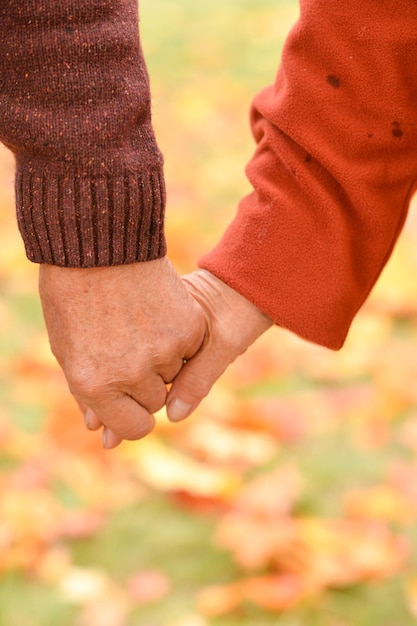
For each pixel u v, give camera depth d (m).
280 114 1.92
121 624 2.83
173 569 3.04
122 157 1.70
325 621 2.82
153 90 7.95
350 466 3.47
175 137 6.95
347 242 1.93
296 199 1.94
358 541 3.04
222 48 9.02
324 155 1.89
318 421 3.72
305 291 1.93
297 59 1.92
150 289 1.79
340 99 1.89
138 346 1.81
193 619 2.81
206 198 5.88
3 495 3.26
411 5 1.85
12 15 1.65
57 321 1.80
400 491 3.34
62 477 3.37
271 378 4.01
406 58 1.86
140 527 3.19
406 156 1.92
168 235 5.18
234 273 1.93
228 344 1.96
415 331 4.42
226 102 7.62
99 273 1.75
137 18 1.78
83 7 1.66
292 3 10.52
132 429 1.90
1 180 6.15
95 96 1.68
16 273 4.89
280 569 2.97
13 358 4.12
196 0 10.80
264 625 2.80
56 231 1.72
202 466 3.38
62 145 1.67
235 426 3.61
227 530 3.08
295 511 3.25
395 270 4.76
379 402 3.80
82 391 1.83
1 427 3.59
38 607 2.90
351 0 1.87
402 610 2.85
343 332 1.98
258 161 1.99
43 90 1.67
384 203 1.94
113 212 1.71
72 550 3.11
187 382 1.96
